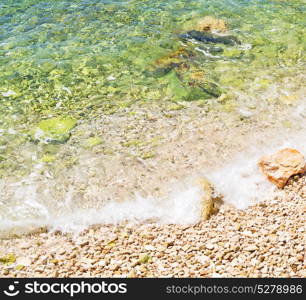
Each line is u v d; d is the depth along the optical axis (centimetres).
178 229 897
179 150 1132
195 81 1417
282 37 1694
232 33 1717
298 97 1354
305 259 786
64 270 789
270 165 1047
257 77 1448
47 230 905
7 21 1789
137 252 829
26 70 1473
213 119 1252
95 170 1069
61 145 1150
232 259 798
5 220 927
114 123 1234
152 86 1398
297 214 922
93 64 1509
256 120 1252
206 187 1001
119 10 1894
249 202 976
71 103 1323
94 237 880
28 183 1030
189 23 1781
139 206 966
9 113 1272
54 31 1716
